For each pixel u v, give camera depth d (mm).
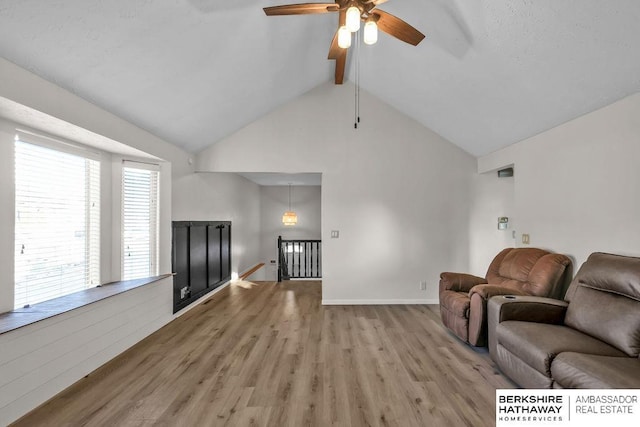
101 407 2264
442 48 3254
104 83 2619
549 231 3520
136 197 3889
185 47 2697
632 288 2154
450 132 4812
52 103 2352
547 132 3557
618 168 2688
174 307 4305
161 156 3977
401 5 2996
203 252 5316
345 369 2834
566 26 2322
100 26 2121
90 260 3367
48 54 2123
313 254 9977
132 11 2131
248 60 3381
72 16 1966
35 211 2711
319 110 5055
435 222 5090
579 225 3104
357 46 3955
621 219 2660
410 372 2775
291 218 8867
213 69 3193
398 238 5074
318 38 3740
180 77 3041
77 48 2189
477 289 3115
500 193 5098
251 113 4707
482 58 3068
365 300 5055
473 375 2721
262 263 9703
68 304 2682
